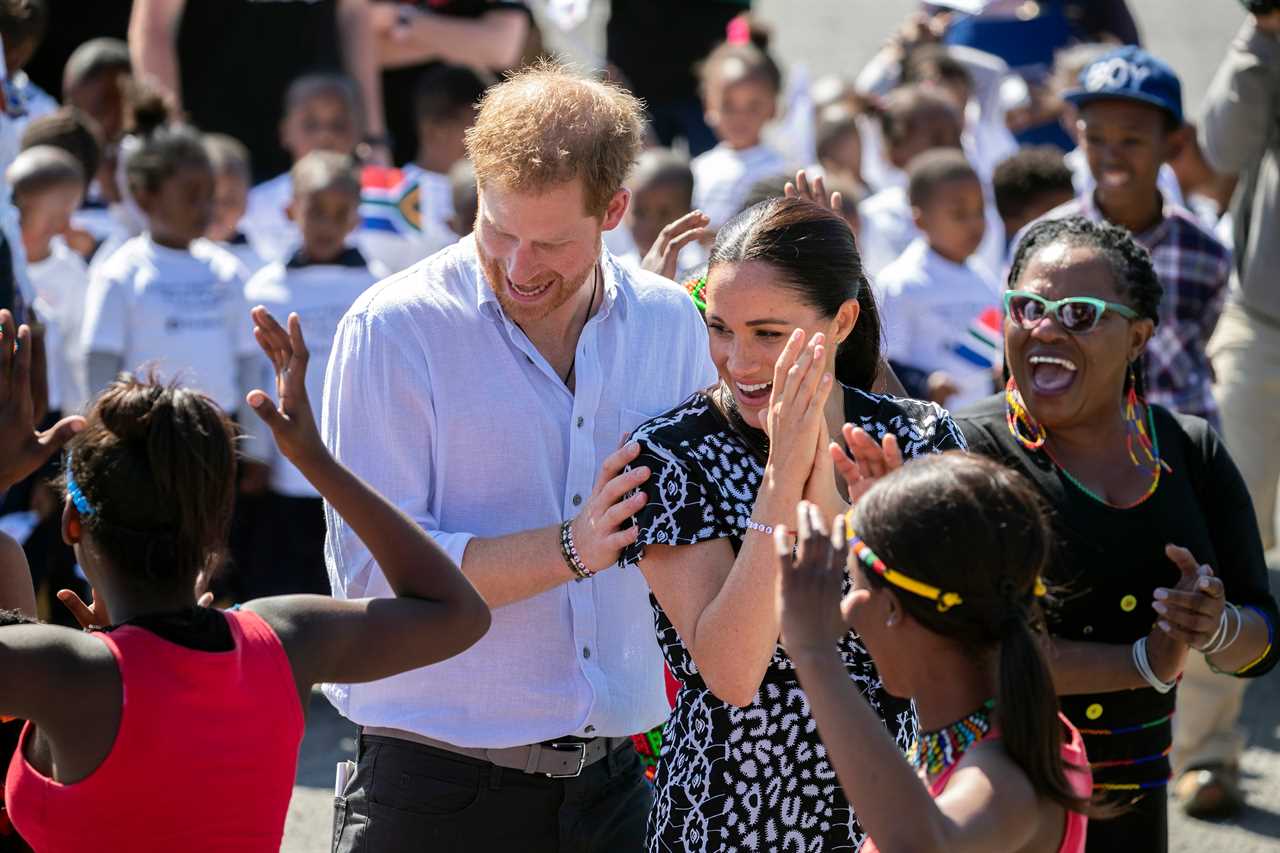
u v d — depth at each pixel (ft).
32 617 23.06
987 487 16.69
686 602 20.36
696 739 20.80
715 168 56.65
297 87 54.08
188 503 18.07
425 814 22.98
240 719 17.74
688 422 20.99
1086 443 24.66
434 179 50.16
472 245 23.40
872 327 22.48
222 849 17.72
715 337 20.59
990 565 16.33
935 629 16.51
